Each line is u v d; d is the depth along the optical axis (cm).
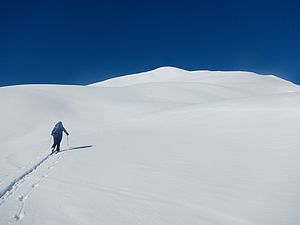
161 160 842
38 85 4612
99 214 473
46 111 3047
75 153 1105
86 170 789
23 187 643
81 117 3044
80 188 620
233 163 734
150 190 593
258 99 1780
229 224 434
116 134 1547
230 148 882
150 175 701
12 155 1184
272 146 823
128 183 646
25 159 1059
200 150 912
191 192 570
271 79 10338
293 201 491
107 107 3434
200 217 460
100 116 3106
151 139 1231
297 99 1438
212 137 1076
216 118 1426
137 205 512
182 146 1005
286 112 1184
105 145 1227
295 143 807
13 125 2555
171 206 506
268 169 657
